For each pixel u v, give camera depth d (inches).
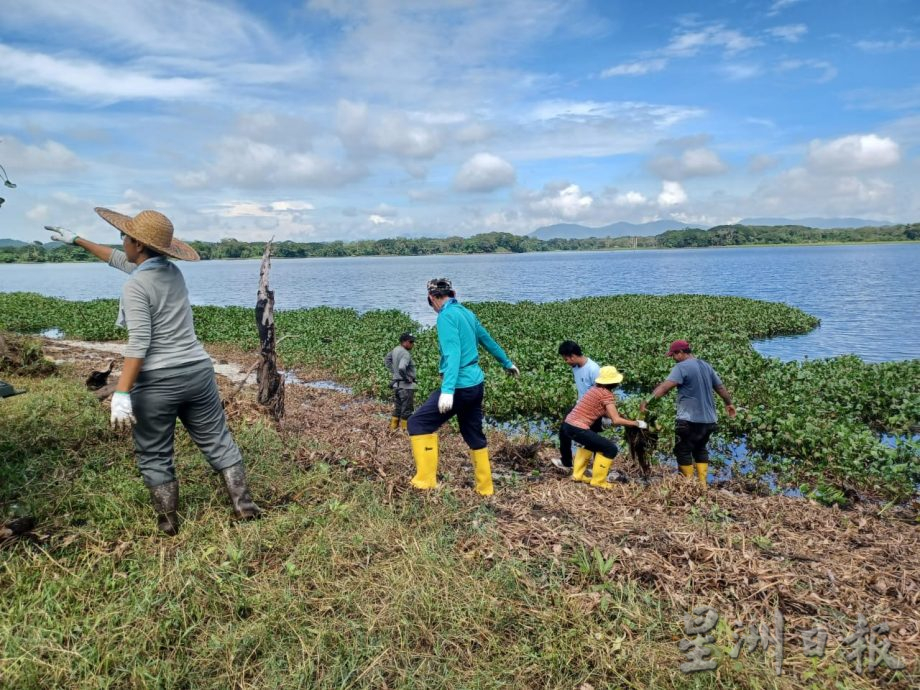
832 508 225.6
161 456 159.5
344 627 125.7
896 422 386.3
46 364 392.2
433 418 202.7
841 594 145.6
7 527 150.6
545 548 159.6
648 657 119.1
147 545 153.2
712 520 193.8
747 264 3703.3
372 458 233.3
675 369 259.8
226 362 629.9
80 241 183.2
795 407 388.5
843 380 459.8
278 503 183.3
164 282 153.1
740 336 789.9
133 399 153.1
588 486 228.4
